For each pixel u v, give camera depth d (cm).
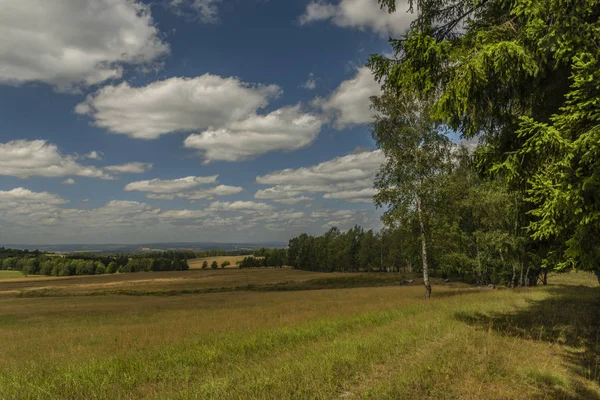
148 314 2627
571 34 484
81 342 1332
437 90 730
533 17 532
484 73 570
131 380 705
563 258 558
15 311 3472
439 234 2242
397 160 2095
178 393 584
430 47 645
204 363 802
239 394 548
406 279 6212
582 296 1596
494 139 727
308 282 7188
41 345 1352
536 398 498
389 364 662
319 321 1261
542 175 540
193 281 9000
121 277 11438
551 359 676
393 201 2128
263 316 1686
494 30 601
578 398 505
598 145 422
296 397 523
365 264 9550
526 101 704
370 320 1220
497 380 564
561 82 613
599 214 449
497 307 1342
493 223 2556
